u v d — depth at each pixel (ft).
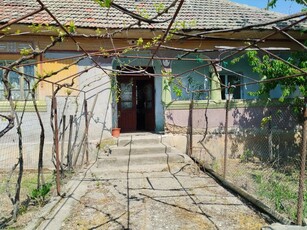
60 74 29.50
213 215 15.92
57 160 18.85
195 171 25.00
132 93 37.35
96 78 30.32
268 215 15.72
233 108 31.63
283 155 31.81
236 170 26.27
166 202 17.93
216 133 31.30
